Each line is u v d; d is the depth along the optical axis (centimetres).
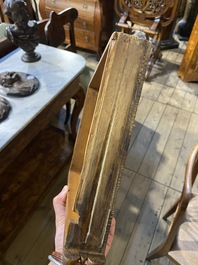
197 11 282
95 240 28
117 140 30
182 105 207
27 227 124
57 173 139
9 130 85
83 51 280
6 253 114
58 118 183
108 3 240
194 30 201
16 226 116
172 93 220
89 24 238
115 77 32
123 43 33
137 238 121
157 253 99
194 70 221
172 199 139
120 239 121
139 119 192
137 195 140
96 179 29
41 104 95
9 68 112
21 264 111
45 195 132
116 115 31
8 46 130
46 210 131
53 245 118
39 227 125
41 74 110
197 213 88
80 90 127
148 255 110
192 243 81
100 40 248
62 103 115
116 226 125
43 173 138
